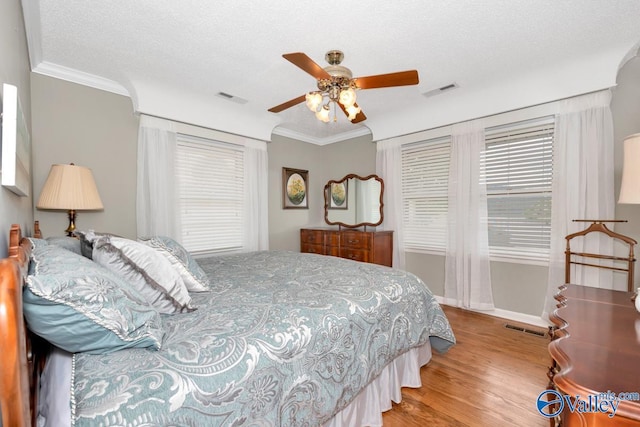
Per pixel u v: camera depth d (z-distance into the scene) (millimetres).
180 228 3119
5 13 1141
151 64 2430
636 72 2367
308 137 4727
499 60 2395
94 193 2221
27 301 723
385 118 3811
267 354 1015
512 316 2998
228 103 3297
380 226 4090
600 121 2443
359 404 1452
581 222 2535
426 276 3689
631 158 1432
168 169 3010
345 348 1314
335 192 4672
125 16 1840
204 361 897
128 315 903
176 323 1141
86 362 826
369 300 1556
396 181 3840
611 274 2432
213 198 3496
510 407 1657
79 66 2436
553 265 2695
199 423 796
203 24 1924
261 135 3863
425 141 3650
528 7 1783
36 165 2340
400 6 1759
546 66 2494
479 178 3111
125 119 2832
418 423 1539
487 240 3098
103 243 1195
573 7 1787
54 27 1935
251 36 2057
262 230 3910
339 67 1897
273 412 986
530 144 2887
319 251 4281
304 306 1353
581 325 1068
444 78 2707
